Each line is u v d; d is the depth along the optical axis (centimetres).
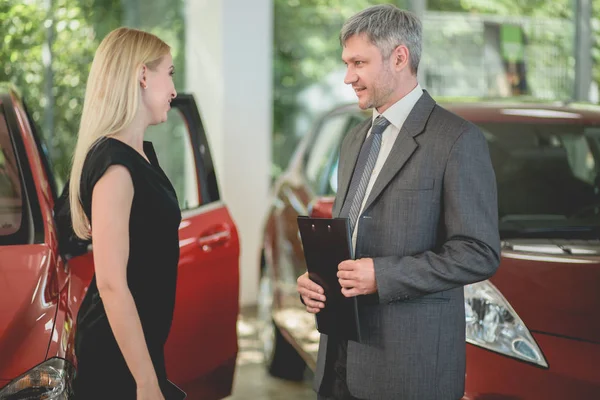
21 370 255
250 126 671
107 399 215
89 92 218
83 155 215
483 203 225
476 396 289
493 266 223
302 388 478
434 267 221
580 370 282
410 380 230
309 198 461
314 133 513
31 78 602
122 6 659
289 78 739
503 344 295
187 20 694
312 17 741
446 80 775
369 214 235
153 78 222
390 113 238
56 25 616
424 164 229
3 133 334
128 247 208
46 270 285
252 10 664
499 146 400
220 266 360
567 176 393
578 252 316
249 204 677
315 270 237
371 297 234
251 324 621
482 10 781
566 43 802
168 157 509
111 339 214
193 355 346
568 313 294
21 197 314
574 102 444
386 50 233
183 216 359
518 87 790
